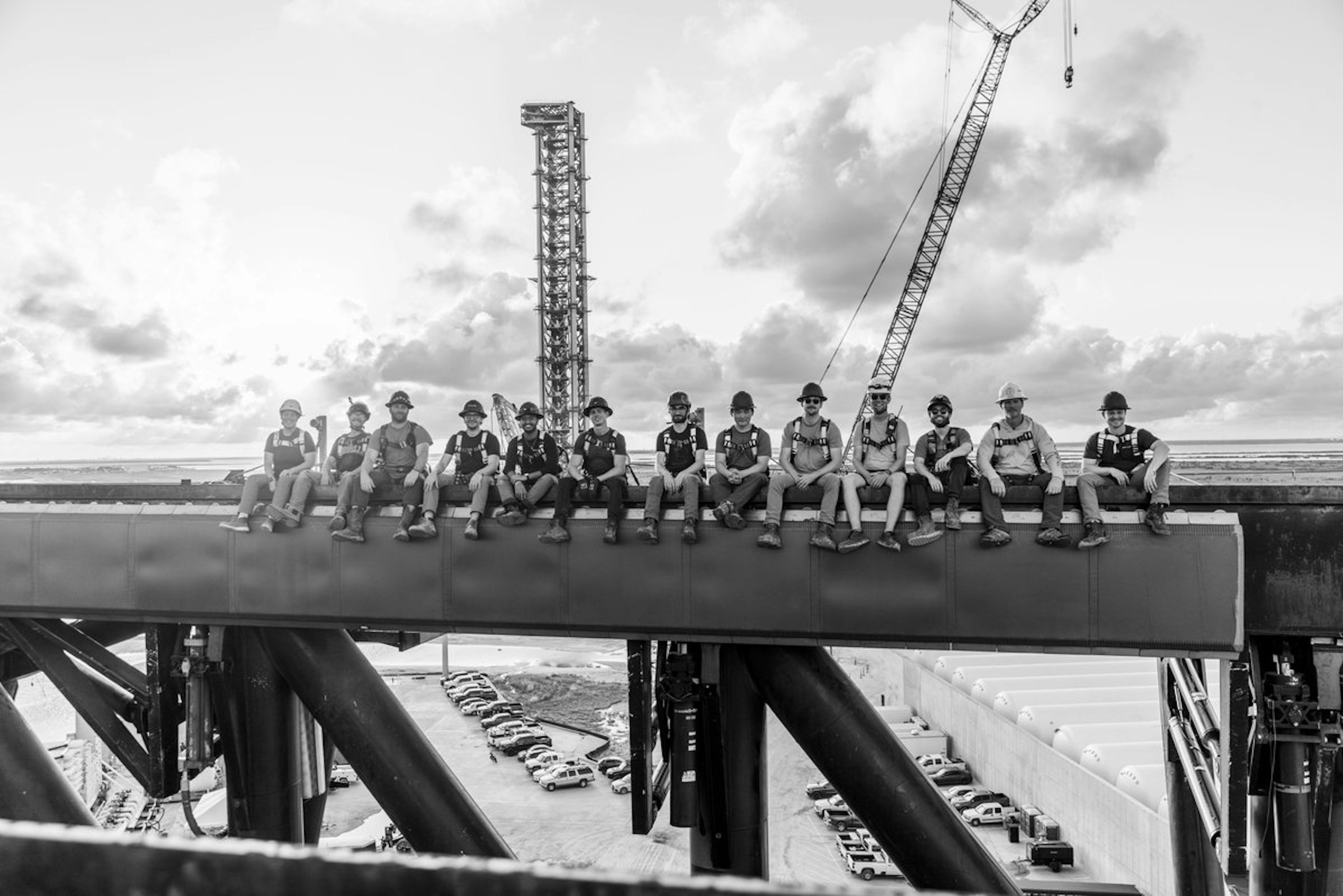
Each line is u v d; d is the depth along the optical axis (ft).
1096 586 35.06
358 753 42.06
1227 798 36.09
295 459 41.73
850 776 38.83
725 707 39.88
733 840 40.04
